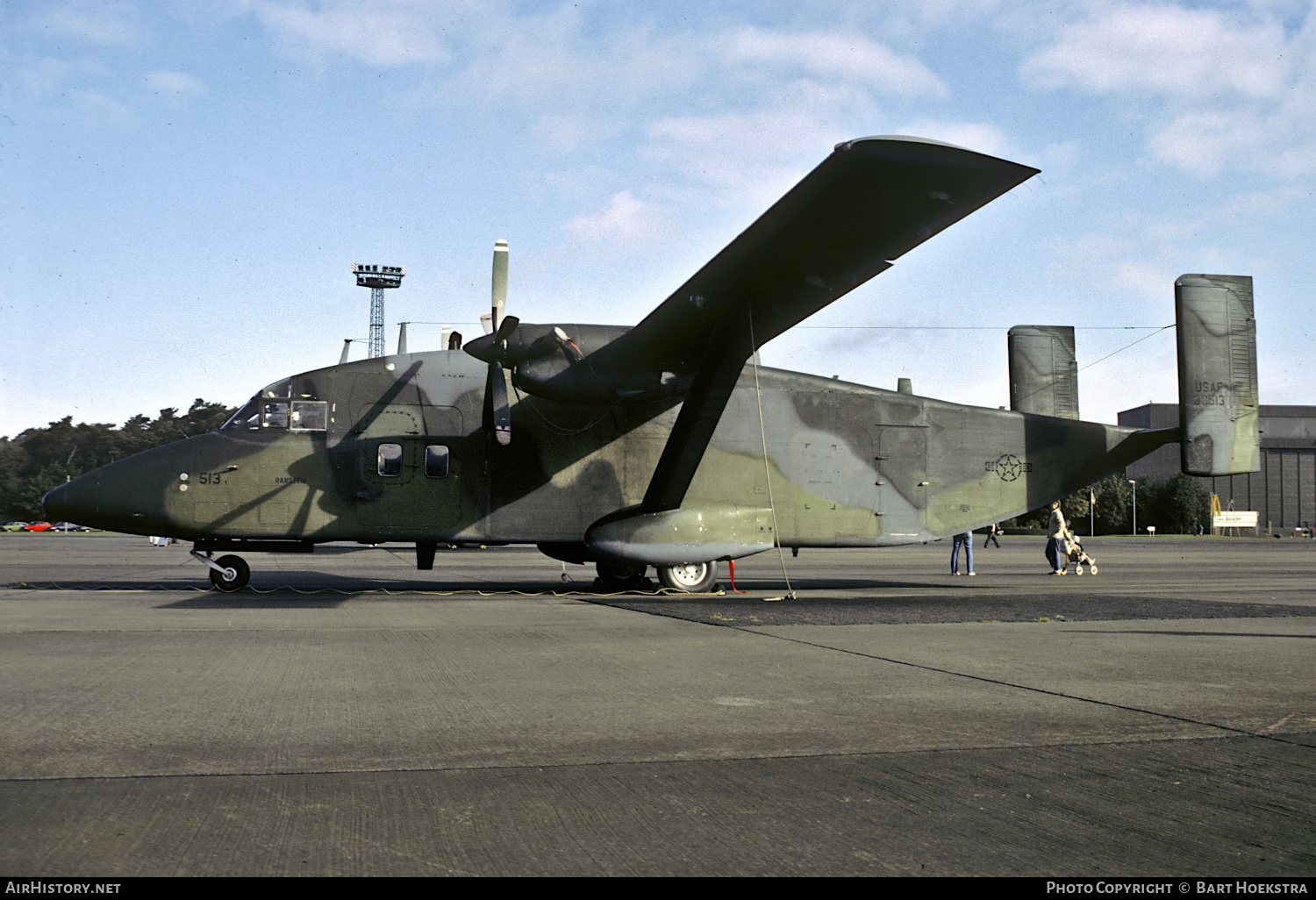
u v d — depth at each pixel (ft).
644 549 42.78
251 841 9.71
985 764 12.87
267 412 43.50
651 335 39.91
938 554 114.42
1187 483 279.49
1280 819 10.55
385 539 43.57
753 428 46.50
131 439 374.63
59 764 12.50
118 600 37.68
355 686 18.24
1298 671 20.45
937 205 30.01
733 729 14.88
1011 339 54.44
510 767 12.63
